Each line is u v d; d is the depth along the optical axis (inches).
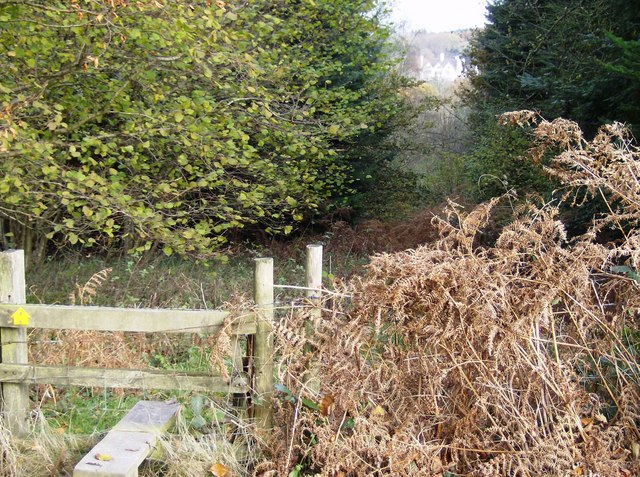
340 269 374.9
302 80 364.2
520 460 114.3
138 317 133.2
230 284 300.2
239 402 137.9
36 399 154.2
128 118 252.1
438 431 126.6
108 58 245.8
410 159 724.0
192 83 269.1
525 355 120.6
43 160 215.3
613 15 327.3
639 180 141.7
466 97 712.4
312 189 407.2
